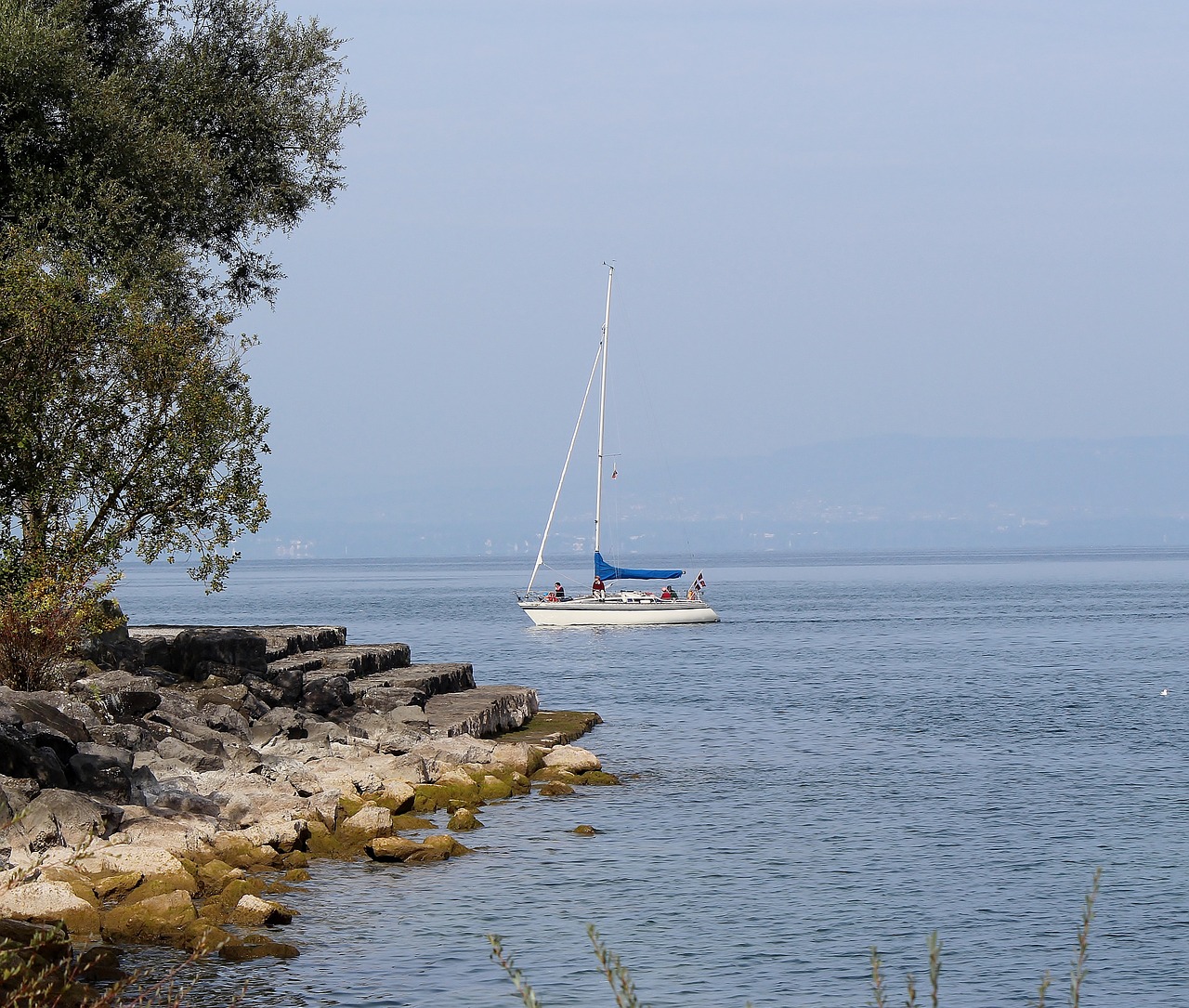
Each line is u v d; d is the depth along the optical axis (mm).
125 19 126375
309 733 106625
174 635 129750
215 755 89250
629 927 65562
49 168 113875
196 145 119938
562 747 114312
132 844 66062
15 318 102938
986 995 57031
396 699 125625
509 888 72062
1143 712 162500
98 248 114812
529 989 30453
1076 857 81812
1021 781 110062
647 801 99375
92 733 84500
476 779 100938
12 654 92938
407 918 65750
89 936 58281
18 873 55375
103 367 107250
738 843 84812
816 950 62562
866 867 78750
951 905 70625
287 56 128625
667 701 177000
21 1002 45062
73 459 103875
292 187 129000
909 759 122688
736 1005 55000
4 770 70625
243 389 112125
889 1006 54719
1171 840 86750
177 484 106625
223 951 57656
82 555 102250
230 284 133000
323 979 56250
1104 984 58656
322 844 78375
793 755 124938
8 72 108875
